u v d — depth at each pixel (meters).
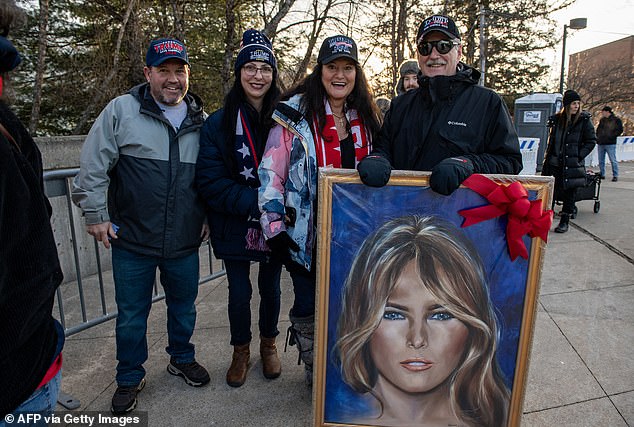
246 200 2.41
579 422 2.33
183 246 2.55
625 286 4.15
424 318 1.87
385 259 1.86
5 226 1.03
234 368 2.72
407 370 1.90
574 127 5.96
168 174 2.43
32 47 10.27
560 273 4.52
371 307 1.89
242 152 2.48
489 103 1.98
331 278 1.88
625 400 2.50
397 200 1.82
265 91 2.53
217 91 11.88
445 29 1.99
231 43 8.38
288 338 2.65
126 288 2.48
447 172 1.70
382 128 2.28
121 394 2.48
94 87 10.15
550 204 1.76
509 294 1.84
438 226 1.83
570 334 3.25
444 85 1.97
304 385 2.70
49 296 1.17
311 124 2.20
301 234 2.21
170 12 10.67
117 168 2.41
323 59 2.17
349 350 1.92
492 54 23.52
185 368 2.73
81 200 2.32
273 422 2.38
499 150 1.98
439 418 1.93
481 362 1.89
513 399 1.90
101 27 10.63
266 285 2.69
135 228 2.43
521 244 1.75
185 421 2.39
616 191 9.41
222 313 3.73
